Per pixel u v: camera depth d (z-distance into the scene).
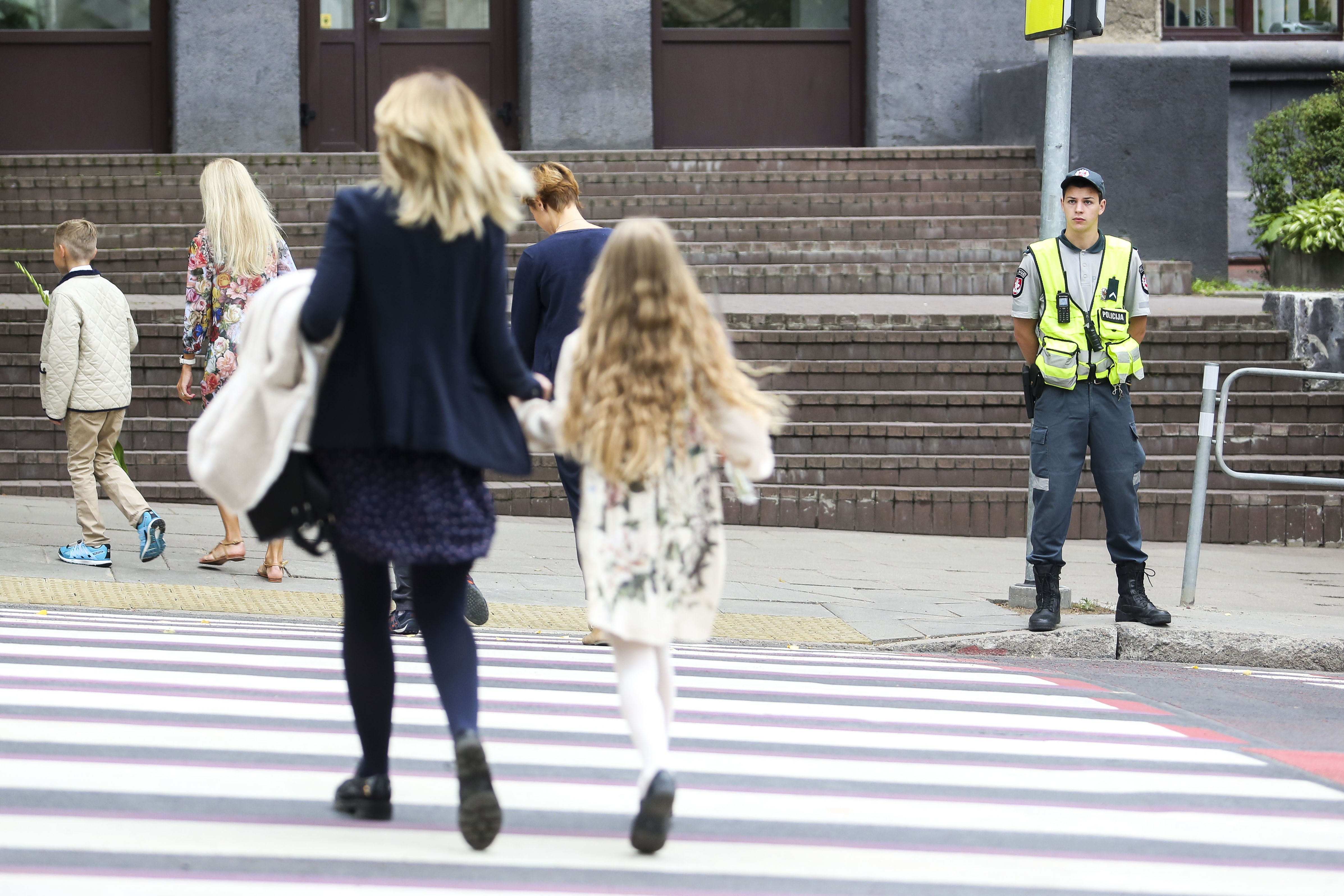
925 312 26.08
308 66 35.44
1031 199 31.62
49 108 35.16
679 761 10.11
